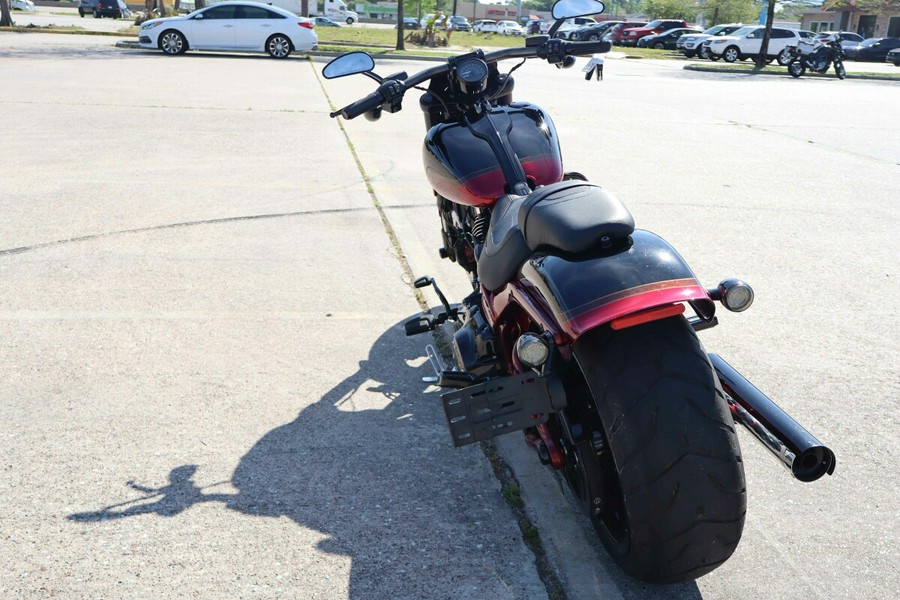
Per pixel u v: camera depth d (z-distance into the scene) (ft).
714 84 75.46
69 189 26.58
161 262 20.08
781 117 50.88
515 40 165.37
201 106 45.65
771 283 19.72
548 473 11.69
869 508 11.05
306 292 18.47
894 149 39.50
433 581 9.47
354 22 276.62
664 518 8.27
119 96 48.34
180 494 10.98
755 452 12.39
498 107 13.64
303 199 26.35
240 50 86.07
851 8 185.16
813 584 9.53
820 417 13.46
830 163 35.24
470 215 14.01
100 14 181.57
